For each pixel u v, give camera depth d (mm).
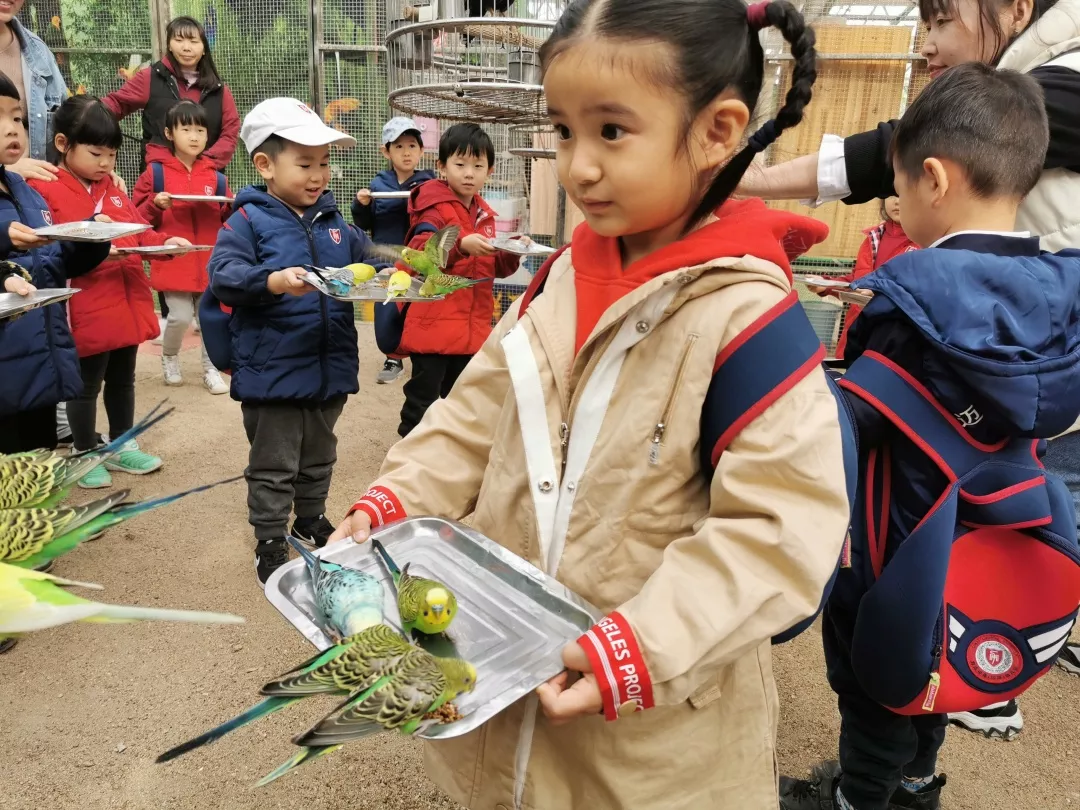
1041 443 1762
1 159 2838
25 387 2891
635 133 1017
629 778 1203
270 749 2170
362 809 1977
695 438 1107
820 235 1281
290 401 2844
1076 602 1501
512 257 3898
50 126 4344
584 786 1233
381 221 5062
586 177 1044
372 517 1341
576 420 1202
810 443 1018
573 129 1054
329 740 905
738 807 1253
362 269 2809
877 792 1702
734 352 1066
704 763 1224
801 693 2475
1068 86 1876
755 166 2094
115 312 3645
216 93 5473
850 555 1567
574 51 1000
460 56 3627
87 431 3740
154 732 2209
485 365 1459
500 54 3627
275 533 2906
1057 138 1904
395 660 1002
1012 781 2133
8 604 744
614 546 1159
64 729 2205
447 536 1335
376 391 5332
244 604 2820
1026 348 1394
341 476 3967
